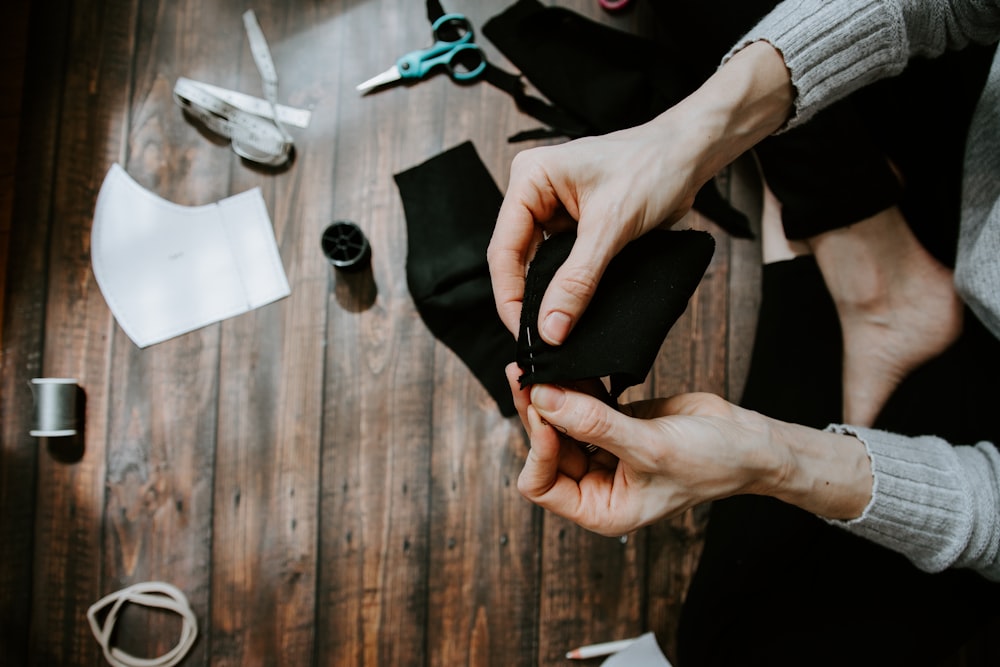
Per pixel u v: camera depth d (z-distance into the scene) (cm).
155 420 106
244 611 105
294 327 107
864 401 96
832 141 85
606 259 59
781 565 97
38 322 107
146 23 110
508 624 105
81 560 105
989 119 71
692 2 92
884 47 64
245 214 108
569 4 112
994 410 86
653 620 106
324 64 111
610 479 69
